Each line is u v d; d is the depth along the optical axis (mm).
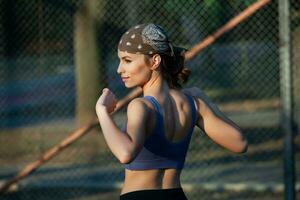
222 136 7246
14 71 23484
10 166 18812
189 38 16734
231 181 16797
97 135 19250
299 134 19734
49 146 20812
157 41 6844
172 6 16781
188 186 16000
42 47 21531
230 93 27781
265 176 17203
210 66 22047
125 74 6922
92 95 21609
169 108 6910
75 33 21781
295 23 16016
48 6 21078
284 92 12625
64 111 26891
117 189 15961
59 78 27922
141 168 6812
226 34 18641
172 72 7043
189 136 7098
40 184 16125
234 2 17219
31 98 26328
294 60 17688
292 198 12625
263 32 17344
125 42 6891
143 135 6535
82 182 16438
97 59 21625
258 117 25750
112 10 20141
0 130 23062
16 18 21156
